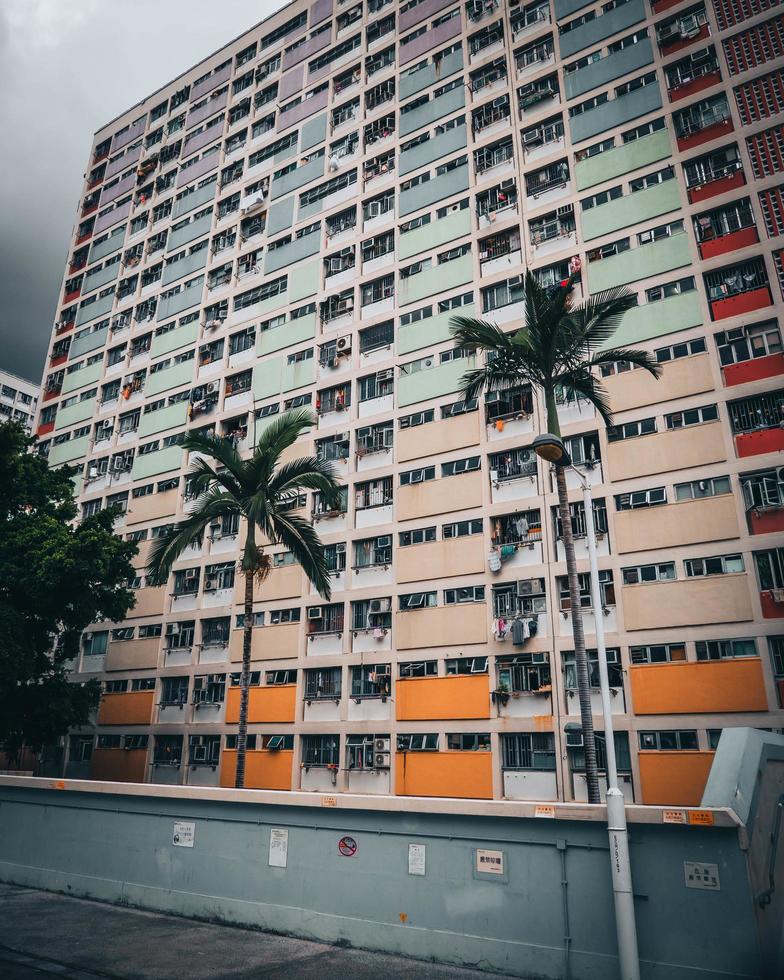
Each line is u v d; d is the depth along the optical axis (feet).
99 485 138.92
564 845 35.81
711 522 75.25
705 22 92.43
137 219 158.81
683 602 74.23
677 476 78.48
